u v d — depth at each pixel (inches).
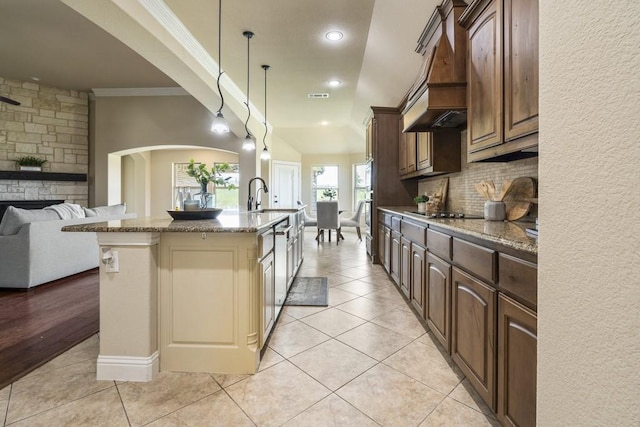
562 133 22.4
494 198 95.3
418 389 68.9
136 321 72.4
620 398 17.7
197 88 158.1
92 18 100.7
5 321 105.1
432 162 129.3
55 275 150.9
